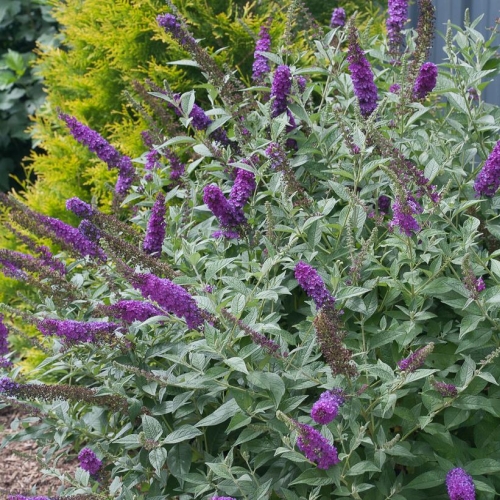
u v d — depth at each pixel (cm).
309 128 226
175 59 304
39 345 208
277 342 191
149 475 197
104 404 192
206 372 180
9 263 203
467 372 181
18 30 499
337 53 237
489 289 186
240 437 183
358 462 179
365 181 215
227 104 221
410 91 214
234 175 221
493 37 227
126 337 194
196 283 187
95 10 322
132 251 195
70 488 197
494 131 230
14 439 200
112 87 322
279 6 296
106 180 311
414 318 193
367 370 177
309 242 200
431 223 199
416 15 349
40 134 352
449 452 186
